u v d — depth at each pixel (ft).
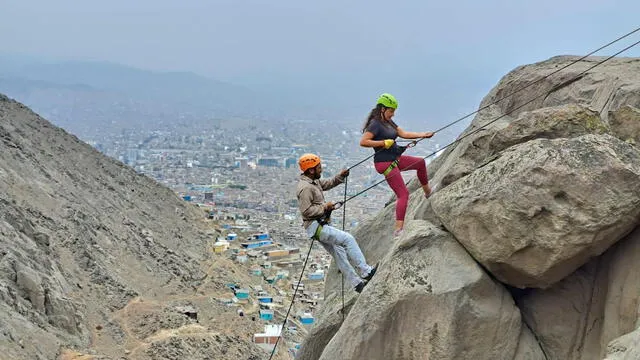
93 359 82.17
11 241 98.89
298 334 137.80
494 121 38.81
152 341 102.06
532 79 43.80
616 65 41.70
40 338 80.12
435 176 41.39
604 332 29.58
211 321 127.03
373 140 37.17
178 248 172.04
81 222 134.62
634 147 29.55
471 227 30.32
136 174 211.00
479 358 29.89
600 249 29.19
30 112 185.78
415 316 30.25
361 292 32.94
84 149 192.44
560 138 30.94
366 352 30.63
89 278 115.65
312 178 36.73
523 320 31.50
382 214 43.55
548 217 28.66
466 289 29.99
